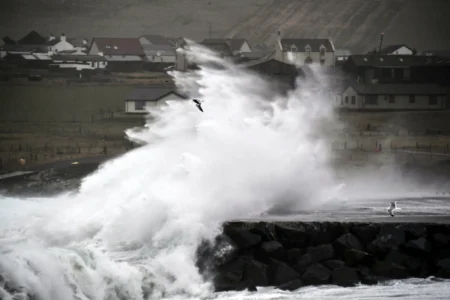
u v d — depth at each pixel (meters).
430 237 125.50
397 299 109.25
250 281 115.19
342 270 117.00
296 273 116.75
